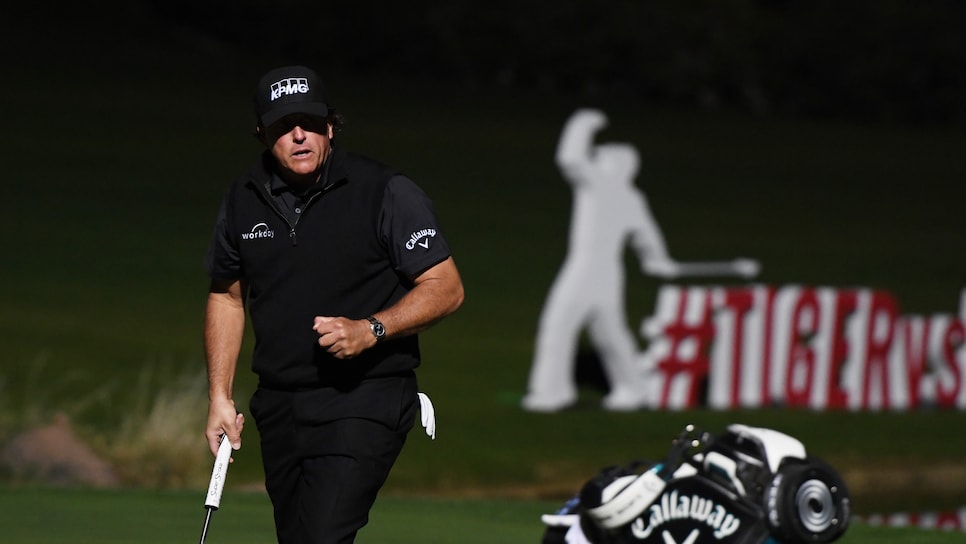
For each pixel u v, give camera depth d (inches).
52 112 4970.5
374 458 615.8
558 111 6112.2
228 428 645.3
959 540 1111.0
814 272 3774.6
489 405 2404.0
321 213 615.2
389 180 618.2
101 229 3558.1
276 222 619.5
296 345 617.9
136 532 1021.8
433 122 5565.9
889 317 2573.8
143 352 2496.3
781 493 771.4
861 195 4909.0
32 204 3742.6
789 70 7012.8
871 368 2571.4
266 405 629.3
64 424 1785.2
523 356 2810.0
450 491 1967.3
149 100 5383.9
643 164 5098.4
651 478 787.4
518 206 4311.0
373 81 6402.6
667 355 2433.6
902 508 2028.8
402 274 621.6
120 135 4756.4
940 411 2632.9
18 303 2780.5
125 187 4077.3
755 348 2456.9
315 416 616.1
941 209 4790.8
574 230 2381.9
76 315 2728.8
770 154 5551.2
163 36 6599.4
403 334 601.0
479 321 3068.4
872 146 5989.2
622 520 793.6
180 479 1731.1
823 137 6112.2
